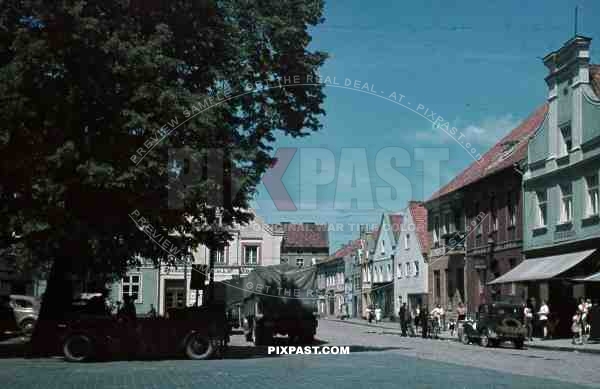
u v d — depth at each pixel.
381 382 14.96
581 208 37.25
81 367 19.11
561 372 18.17
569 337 36.31
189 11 22.83
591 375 17.36
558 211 39.56
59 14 20.45
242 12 24.38
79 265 25.45
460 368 18.88
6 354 24.28
